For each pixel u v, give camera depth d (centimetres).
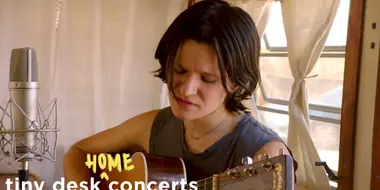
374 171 179
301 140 215
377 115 178
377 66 181
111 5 296
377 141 178
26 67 91
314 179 212
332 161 218
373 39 183
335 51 212
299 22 215
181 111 89
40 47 285
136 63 303
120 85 300
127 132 128
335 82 213
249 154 93
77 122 294
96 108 296
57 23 288
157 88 304
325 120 218
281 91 256
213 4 86
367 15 186
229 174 80
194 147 104
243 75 87
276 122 262
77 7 290
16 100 91
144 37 302
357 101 191
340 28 208
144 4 301
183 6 304
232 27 84
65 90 292
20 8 282
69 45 291
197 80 86
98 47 295
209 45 83
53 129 94
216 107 89
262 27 243
